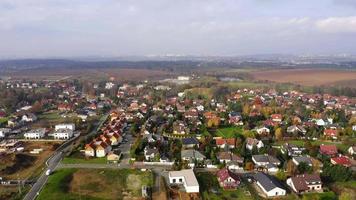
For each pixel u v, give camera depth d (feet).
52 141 540.93
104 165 419.54
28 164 428.15
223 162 415.85
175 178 364.17
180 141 509.35
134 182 366.22
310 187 348.38
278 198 328.49
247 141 497.05
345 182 372.58
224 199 325.62
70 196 331.16
